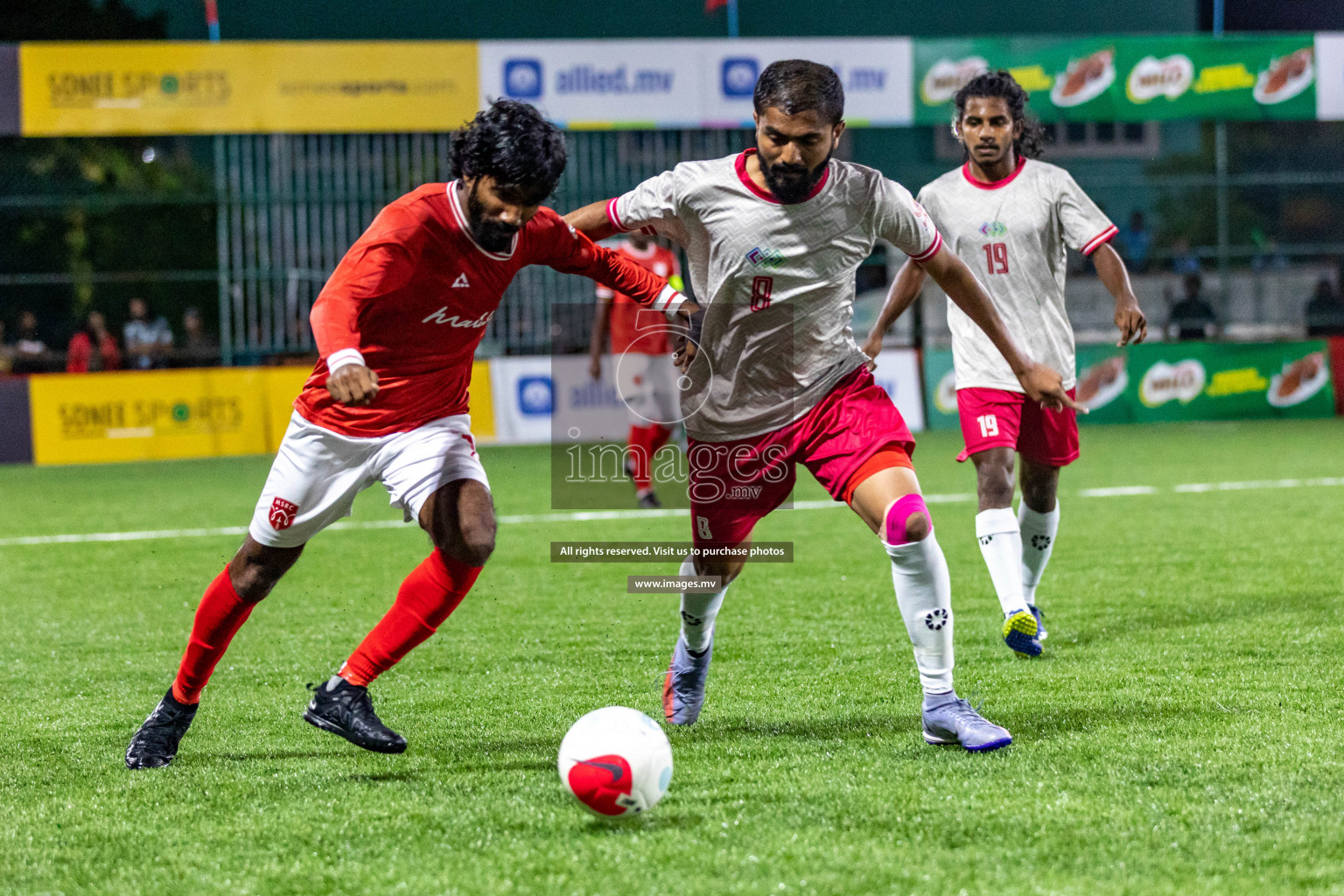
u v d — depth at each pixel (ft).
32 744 23.11
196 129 87.76
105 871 16.56
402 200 19.71
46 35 116.67
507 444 94.53
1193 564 40.29
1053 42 94.07
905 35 126.72
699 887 15.46
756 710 24.38
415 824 18.03
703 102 90.89
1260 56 95.91
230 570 21.30
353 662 20.93
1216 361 99.50
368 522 56.24
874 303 99.76
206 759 21.81
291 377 92.02
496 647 30.73
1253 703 23.72
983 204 30.37
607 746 17.51
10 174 108.68
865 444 21.72
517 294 95.66
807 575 40.19
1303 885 15.26
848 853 16.47
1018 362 22.36
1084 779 19.30
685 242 22.08
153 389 90.07
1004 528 29.12
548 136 18.69
